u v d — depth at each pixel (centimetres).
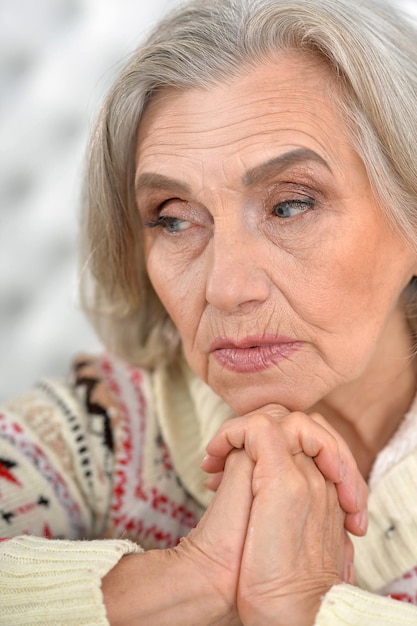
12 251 184
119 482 108
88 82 179
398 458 97
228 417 108
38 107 180
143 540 107
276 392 92
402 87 89
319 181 86
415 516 94
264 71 87
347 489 89
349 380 93
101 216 106
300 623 80
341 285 88
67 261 184
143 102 93
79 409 113
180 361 119
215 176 87
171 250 96
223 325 91
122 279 113
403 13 100
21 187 184
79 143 180
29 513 102
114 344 122
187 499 110
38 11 179
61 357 184
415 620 75
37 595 81
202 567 83
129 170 101
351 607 76
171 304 97
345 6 90
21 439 107
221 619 83
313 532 85
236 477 87
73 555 83
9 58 180
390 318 96
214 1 92
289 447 87
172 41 90
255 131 86
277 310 89
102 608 79
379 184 88
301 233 88
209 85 88
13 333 185
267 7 88
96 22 177
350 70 86
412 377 104
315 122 86
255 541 82
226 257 88
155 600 81
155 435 112
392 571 95
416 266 97
